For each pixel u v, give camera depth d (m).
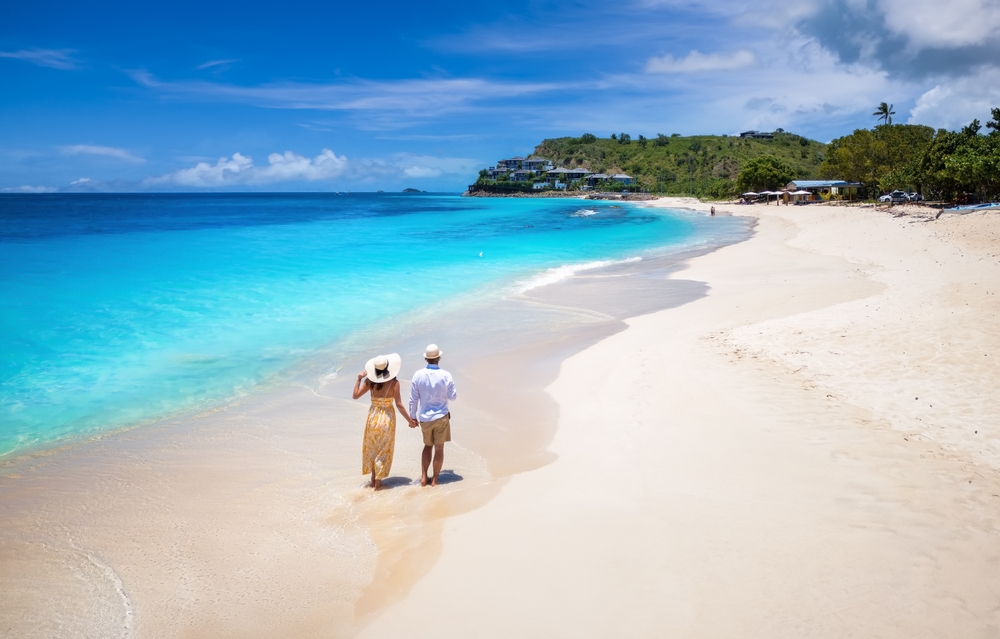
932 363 9.48
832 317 12.96
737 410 7.94
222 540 5.33
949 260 21.28
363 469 6.32
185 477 6.67
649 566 4.57
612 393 9.04
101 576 4.82
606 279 21.16
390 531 5.35
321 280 20.47
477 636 3.90
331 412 8.81
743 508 5.41
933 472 6.06
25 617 4.30
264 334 13.31
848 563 4.52
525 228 51.34
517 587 4.39
